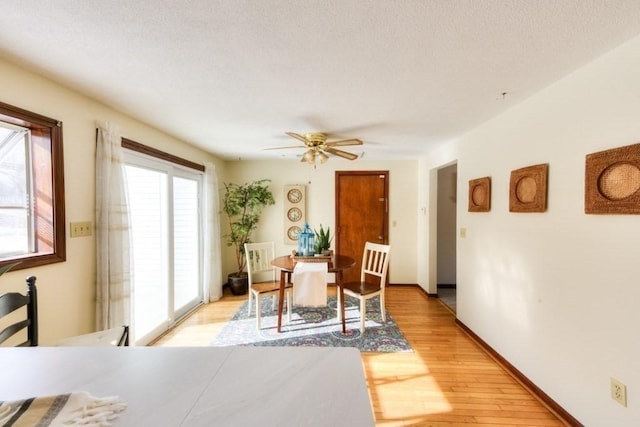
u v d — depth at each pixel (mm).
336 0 1131
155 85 1924
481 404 1939
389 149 3975
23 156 1788
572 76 1729
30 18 1238
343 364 947
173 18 1248
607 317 1503
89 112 2127
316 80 1854
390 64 1646
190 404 757
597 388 1557
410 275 4820
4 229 1713
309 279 2967
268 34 1367
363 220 4836
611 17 1228
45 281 1796
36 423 679
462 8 1179
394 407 1917
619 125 1449
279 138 3332
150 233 2980
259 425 680
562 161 1800
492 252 2574
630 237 1393
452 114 2480
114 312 2193
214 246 4133
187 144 3600
